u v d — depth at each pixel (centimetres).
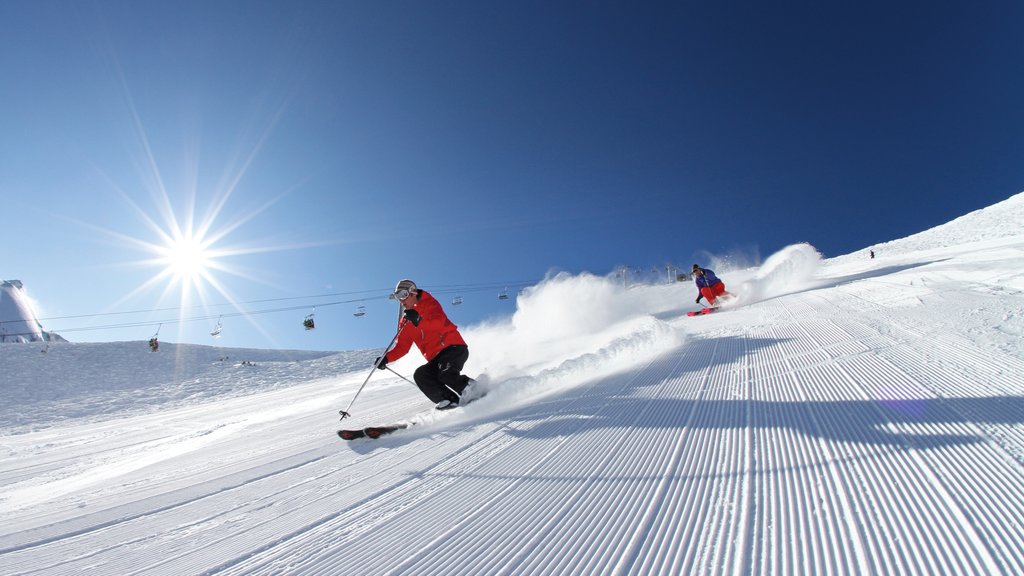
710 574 145
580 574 155
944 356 359
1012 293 570
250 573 190
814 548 151
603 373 507
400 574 173
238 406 1186
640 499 204
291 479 314
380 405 611
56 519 298
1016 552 135
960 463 191
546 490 229
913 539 148
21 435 1187
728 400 335
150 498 318
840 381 338
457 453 312
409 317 460
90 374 2500
